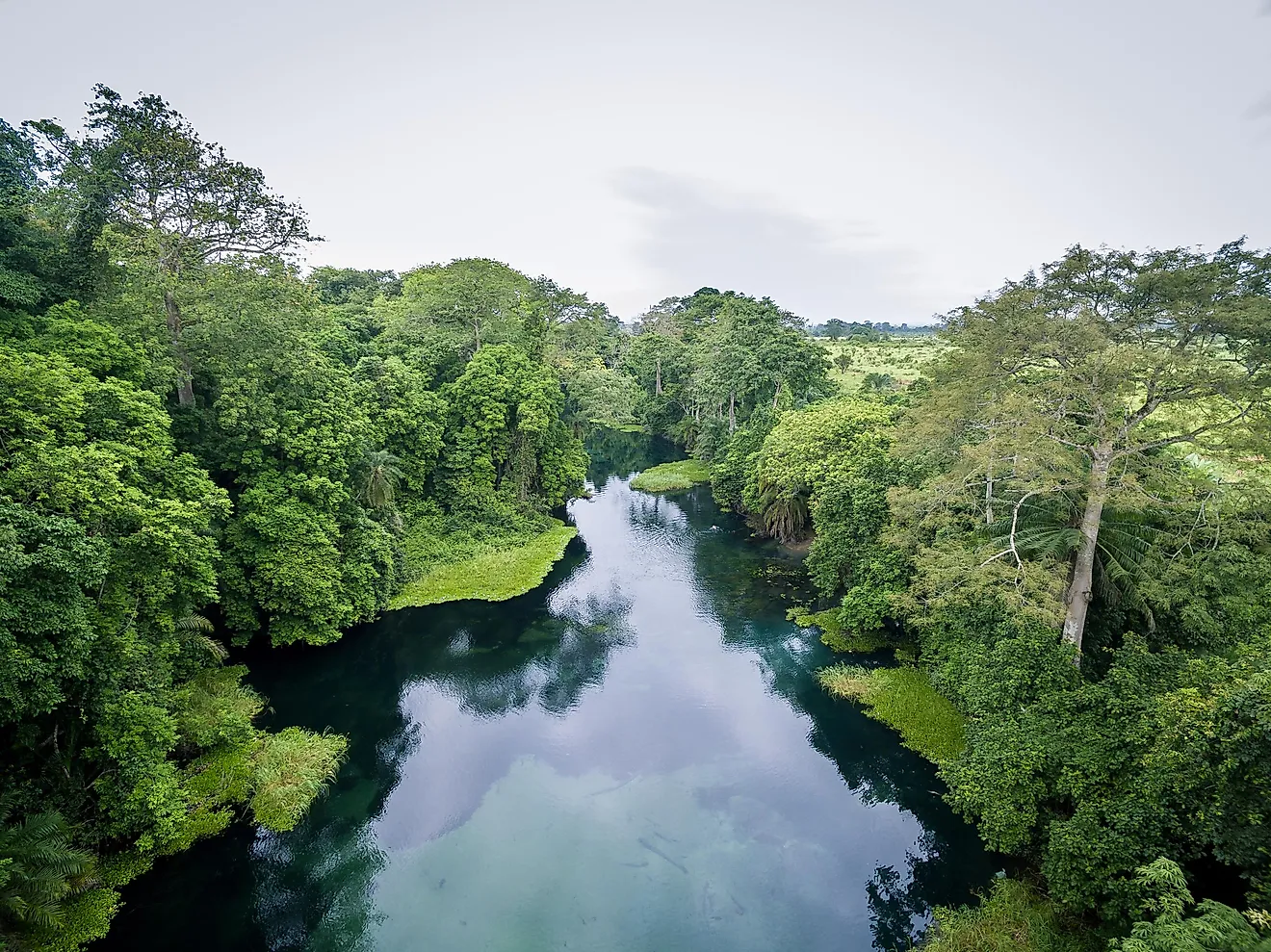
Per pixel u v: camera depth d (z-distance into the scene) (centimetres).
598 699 3069
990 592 2327
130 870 1970
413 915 1939
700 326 10219
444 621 3788
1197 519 2172
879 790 2462
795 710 2950
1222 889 1472
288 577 2973
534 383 4956
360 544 3481
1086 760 1750
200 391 3234
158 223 2950
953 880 2023
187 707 2431
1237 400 1902
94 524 1902
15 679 1490
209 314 2948
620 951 1825
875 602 3100
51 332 2375
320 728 2773
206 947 1836
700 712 2962
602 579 4394
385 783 2498
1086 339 2014
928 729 2678
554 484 5456
